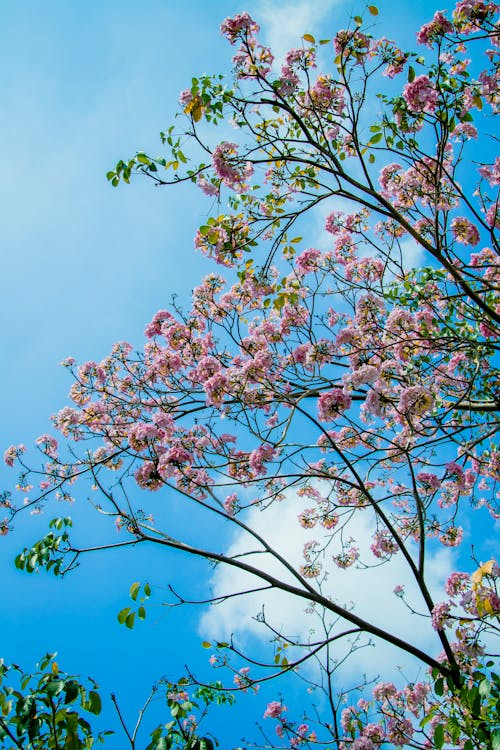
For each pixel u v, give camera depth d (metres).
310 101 5.16
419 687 5.32
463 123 4.94
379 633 4.15
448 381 5.33
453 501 6.17
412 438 4.92
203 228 5.00
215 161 4.68
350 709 5.63
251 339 5.94
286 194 5.51
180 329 6.67
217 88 4.57
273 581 4.32
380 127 4.85
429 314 5.11
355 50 4.78
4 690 2.99
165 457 4.68
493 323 5.11
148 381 7.05
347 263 6.37
